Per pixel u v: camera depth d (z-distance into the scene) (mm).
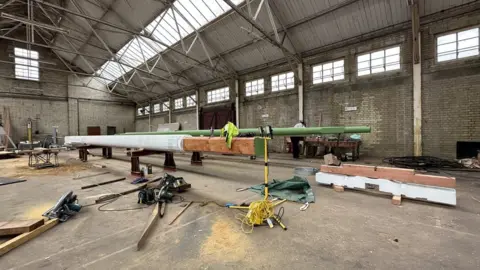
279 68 7746
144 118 14906
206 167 4953
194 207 2299
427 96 4934
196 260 1314
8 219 2006
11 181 3561
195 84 10906
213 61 8820
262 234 1655
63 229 1772
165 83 11977
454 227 1732
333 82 6457
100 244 1522
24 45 11148
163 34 7984
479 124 4348
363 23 5520
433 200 2223
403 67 5246
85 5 7246
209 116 10469
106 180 3668
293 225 1810
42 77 11750
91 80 13445
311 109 6973
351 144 5516
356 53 5984
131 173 4055
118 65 11094
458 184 3057
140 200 2420
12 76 10812
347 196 2627
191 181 3533
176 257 1351
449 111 4672
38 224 1716
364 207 2230
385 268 1224
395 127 5398
